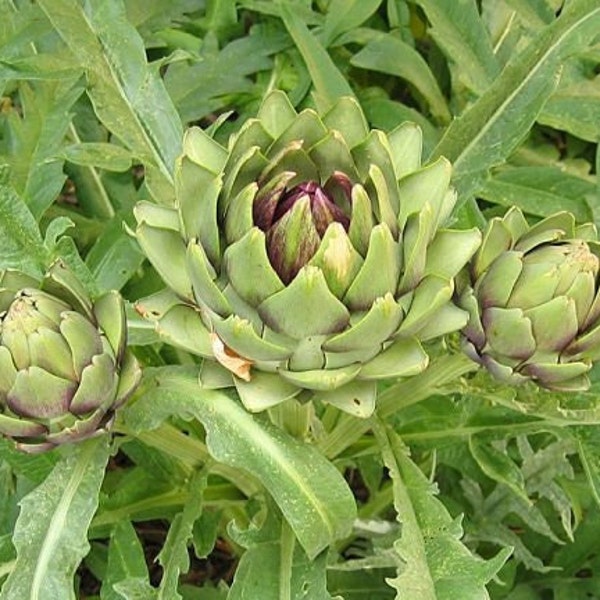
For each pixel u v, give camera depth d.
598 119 0.75
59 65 0.67
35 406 0.49
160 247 0.50
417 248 0.47
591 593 0.72
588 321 0.50
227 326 0.47
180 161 0.48
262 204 0.47
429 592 0.52
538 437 0.73
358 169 0.48
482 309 0.51
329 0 0.84
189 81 0.80
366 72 0.86
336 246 0.45
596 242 0.51
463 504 0.72
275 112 0.50
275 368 0.49
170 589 0.54
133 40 0.62
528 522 0.69
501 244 0.51
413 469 0.57
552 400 0.56
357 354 0.48
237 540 0.57
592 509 0.72
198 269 0.47
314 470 0.53
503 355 0.51
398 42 0.80
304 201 0.46
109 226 0.70
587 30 0.61
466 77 0.76
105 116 0.62
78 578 0.73
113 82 0.62
